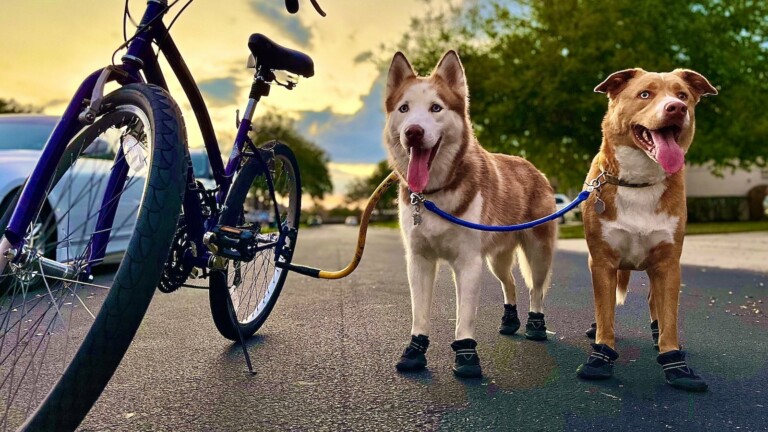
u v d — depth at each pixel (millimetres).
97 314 1683
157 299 4832
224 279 2977
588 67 19328
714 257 8727
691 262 7992
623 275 3477
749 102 20391
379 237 20422
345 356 3066
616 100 2887
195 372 2764
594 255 2869
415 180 2732
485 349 3270
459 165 2885
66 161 2133
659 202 2756
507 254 3611
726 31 21016
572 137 21500
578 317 4176
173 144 1910
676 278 2730
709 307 4539
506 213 3309
